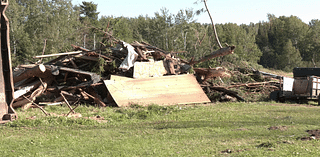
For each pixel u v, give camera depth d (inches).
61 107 651.5
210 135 335.6
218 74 923.4
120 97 717.3
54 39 2427.4
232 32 3602.4
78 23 2886.3
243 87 1019.9
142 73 817.5
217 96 859.4
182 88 797.9
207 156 239.5
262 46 4517.7
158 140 312.8
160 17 2935.5
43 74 737.6
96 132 366.6
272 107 657.6
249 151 247.9
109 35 917.2
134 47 874.1
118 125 429.7
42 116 498.9
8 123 414.0
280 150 248.7
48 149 277.4
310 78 840.9
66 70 747.4
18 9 2561.5
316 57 3986.2
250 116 494.6
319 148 254.7
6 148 280.4
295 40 4242.1
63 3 2893.7
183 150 263.7
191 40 2834.6
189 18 2908.5
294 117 479.5
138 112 558.6
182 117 505.7
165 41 2945.4
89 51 826.8
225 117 487.5
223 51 836.6
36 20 2657.5
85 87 757.3
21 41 2365.9
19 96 673.0
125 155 249.0
